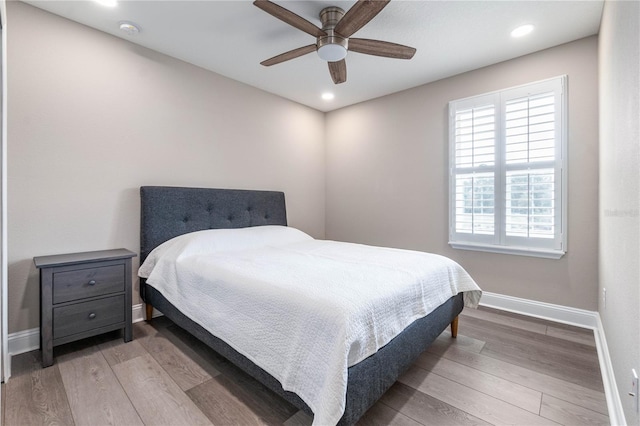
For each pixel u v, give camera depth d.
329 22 2.04
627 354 1.22
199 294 1.90
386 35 2.36
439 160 3.21
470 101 2.96
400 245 3.55
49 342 1.86
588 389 1.65
